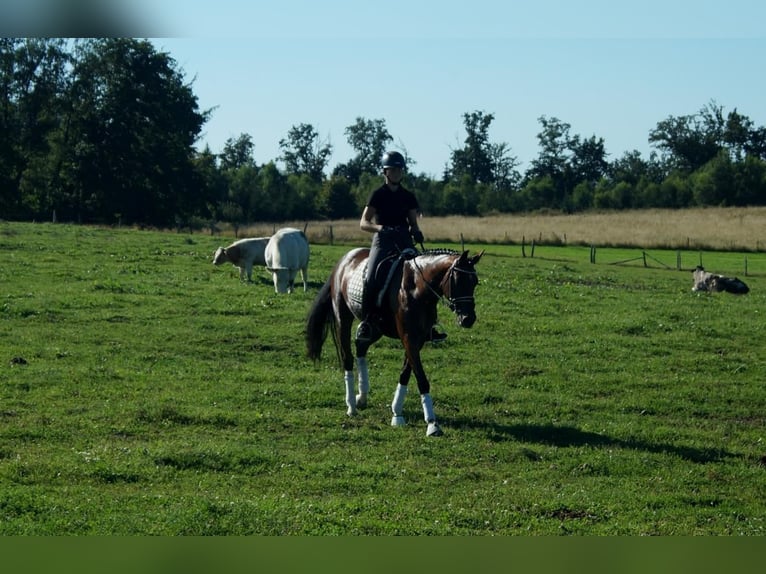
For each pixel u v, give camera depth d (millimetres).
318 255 37250
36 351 17125
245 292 25484
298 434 12461
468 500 9914
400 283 12602
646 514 9750
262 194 111312
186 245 37812
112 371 15656
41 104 81312
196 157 94812
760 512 10031
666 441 12820
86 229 43469
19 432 11883
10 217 78312
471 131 149500
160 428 12492
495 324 21328
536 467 11312
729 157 129625
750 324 22484
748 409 15000
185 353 17719
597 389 15820
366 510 9477
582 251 53688
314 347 14641
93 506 9289
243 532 8766
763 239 59125
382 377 16109
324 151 146500
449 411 14039
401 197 13211
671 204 123375
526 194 128875
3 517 8938
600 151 149750
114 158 79438
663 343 19938
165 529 8734
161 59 81125
